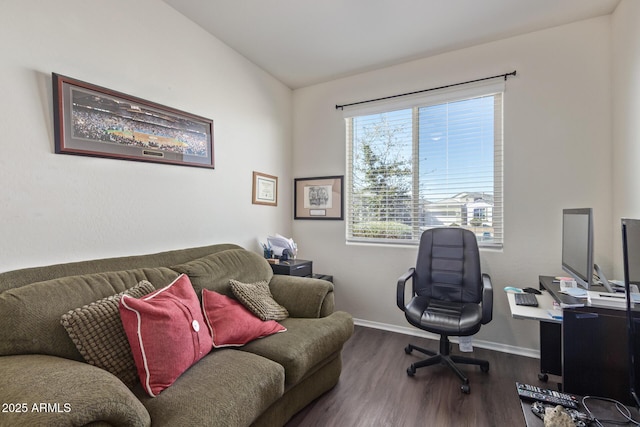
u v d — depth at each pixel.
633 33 1.89
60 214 1.56
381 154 3.10
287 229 3.44
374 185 3.14
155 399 1.12
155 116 2.01
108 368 1.19
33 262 1.46
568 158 2.30
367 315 3.10
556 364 2.01
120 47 1.83
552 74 2.35
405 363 2.30
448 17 2.23
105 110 1.74
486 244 2.61
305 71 3.09
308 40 2.54
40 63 1.48
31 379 0.90
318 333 1.78
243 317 1.71
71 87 1.59
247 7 2.13
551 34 2.35
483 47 2.58
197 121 2.31
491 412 1.72
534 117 2.40
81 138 1.63
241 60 2.77
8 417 0.75
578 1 2.05
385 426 1.60
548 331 2.04
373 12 2.18
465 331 1.88
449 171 2.78
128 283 1.54
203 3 2.09
